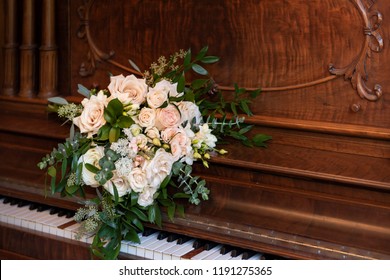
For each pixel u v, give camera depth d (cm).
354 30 212
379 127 212
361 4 209
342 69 215
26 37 266
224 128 228
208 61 225
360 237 196
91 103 215
